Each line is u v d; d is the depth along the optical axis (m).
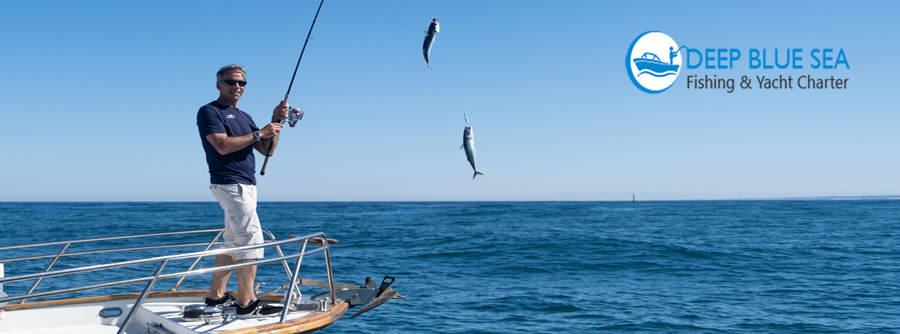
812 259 18.95
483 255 20.27
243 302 3.97
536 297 12.18
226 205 3.93
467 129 7.37
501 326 9.70
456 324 9.80
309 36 4.26
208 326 3.60
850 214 60.72
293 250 19.62
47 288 12.05
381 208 102.38
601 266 17.36
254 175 4.09
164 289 11.80
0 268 4.09
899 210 74.94
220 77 3.98
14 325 3.88
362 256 19.77
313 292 7.71
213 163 3.93
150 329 3.93
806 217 53.44
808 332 9.30
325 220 49.53
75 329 4.03
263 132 3.88
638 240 25.97
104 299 4.22
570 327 9.67
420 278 14.88
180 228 34.81
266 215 63.31
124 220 46.16
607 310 10.91
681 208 92.81
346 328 9.45
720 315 10.49
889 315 10.45
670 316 10.42
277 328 3.51
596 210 80.75
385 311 10.69
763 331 9.40
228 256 4.03
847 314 10.53
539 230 34.47
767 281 14.38
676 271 16.27
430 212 74.25
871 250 21.84
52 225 38.41
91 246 22.58
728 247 22.83
